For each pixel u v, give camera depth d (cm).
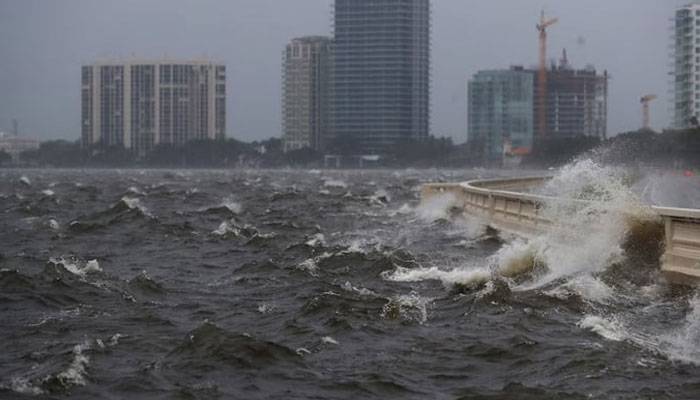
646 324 3609
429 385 2827
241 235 7331
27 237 7338
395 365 3031
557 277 4553
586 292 4184
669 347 3253
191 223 8669
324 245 6347
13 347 3309
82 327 3622
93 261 5194
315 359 3111
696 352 3184
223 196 14712
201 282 4878
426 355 3159
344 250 5969
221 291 4559
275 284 4738
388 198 14000
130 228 7962
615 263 4684
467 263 5441
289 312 3928
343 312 3788
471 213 8656
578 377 2873
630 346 3244
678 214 4369
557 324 3606
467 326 3594
